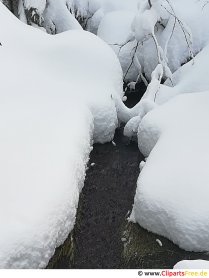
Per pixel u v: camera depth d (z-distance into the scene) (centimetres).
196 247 498
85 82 789
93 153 755
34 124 585
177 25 970
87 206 650
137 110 797
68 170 512
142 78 961
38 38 857
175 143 609
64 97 698
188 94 749
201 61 886
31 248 412
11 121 579
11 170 482
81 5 1137
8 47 795
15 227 413
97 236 593
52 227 440
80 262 550
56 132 579
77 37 870
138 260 535
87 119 680
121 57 991
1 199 440
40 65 787
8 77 711
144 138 715
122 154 761
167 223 517
